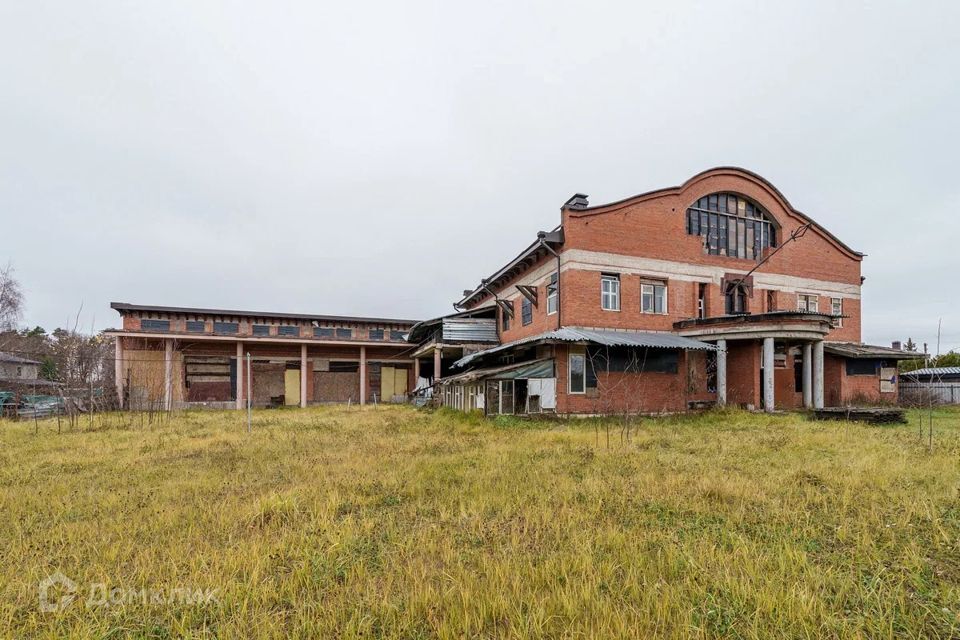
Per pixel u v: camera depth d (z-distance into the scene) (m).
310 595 4.27
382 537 5.77
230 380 32.47
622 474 8.67
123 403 27.45
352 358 35.97
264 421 19.83
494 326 29.86
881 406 22.95
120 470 9.54
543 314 23.16
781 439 12.41
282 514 6.51
